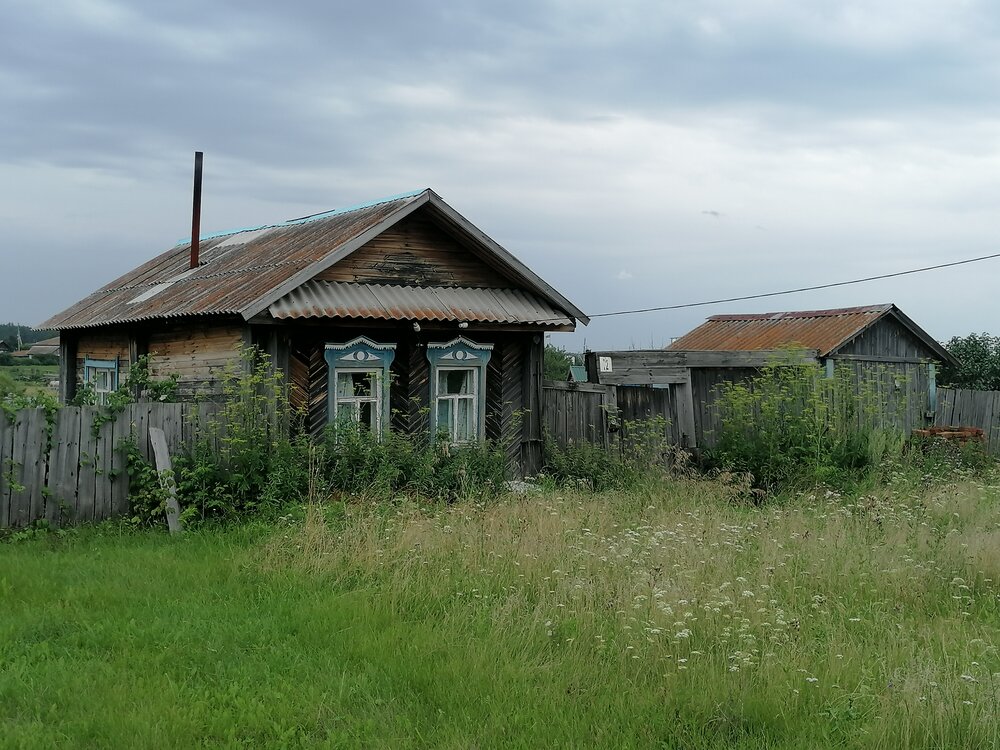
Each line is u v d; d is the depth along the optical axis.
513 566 9.30
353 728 5.98
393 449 13.58
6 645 7.10
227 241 20.78
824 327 21.55
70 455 11.59
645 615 7.75
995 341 27.23
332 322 14.35
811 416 16.84
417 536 10.03
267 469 12.31
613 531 11.29
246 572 9.45
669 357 17.48
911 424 22.09
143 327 17.05
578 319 16.64
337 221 16.98
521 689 6.52
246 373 13.52
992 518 12.45
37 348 22.11
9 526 11.20
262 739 5.86
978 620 8.45
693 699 6.27
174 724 5.84
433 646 7.28
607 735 5.85
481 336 16.34
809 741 5.81
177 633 7.52
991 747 5.67
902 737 5.75
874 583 9.31
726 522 11.95
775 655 7.02
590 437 16.88
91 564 9.62
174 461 12.02
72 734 5.74
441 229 16.06
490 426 16.45
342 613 8.03
